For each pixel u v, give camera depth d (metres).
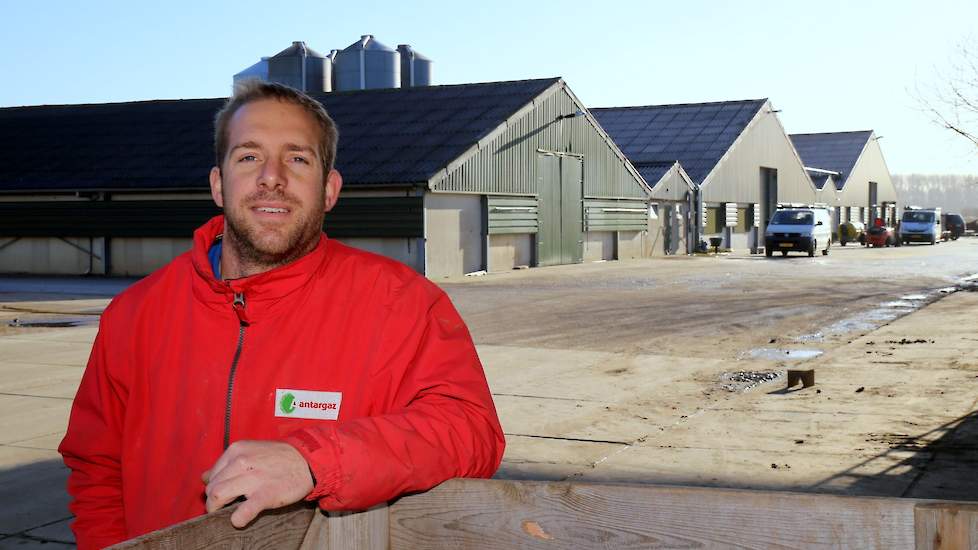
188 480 1.97
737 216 48.72
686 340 12.66
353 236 24.73
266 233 1.96
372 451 1.53
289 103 2.02
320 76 39.06
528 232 29.12
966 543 1.29
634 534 1.46
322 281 1.99
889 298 18.78
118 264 27.30
